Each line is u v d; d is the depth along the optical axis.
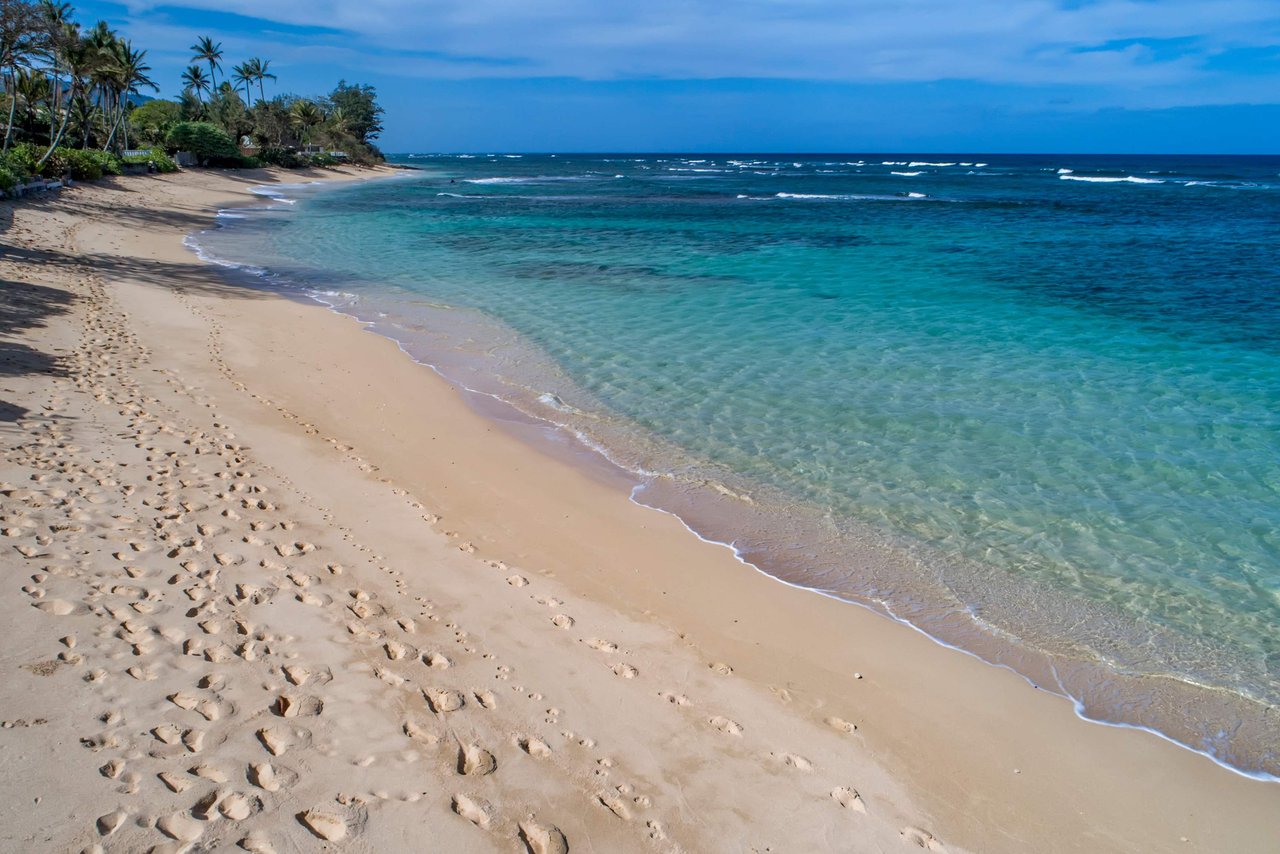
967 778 4.65
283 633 5.04
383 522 7.29
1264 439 10.08
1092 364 13.68
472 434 10.06
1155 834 4.33
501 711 4.64
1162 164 165.75
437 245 29.16
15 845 2.99
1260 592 6.82
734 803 4.20
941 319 17.31
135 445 8.04
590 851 3.69
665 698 5.09
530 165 163.00
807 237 33.38
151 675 4.30
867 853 3.97
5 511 5.94
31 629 4.48
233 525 6.59
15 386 9.06
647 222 39.88
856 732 4.97
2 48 32.41
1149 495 8.58
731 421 10.76
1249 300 19.66
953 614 6.46
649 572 6.91
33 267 16.73
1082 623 6.38
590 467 9.20
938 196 62.56
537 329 15.86
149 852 3.12
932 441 10.06
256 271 21.52
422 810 3.69
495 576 6.53
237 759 3.77
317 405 10.64
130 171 45.19
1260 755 4.99
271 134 80.56
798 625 6.21
